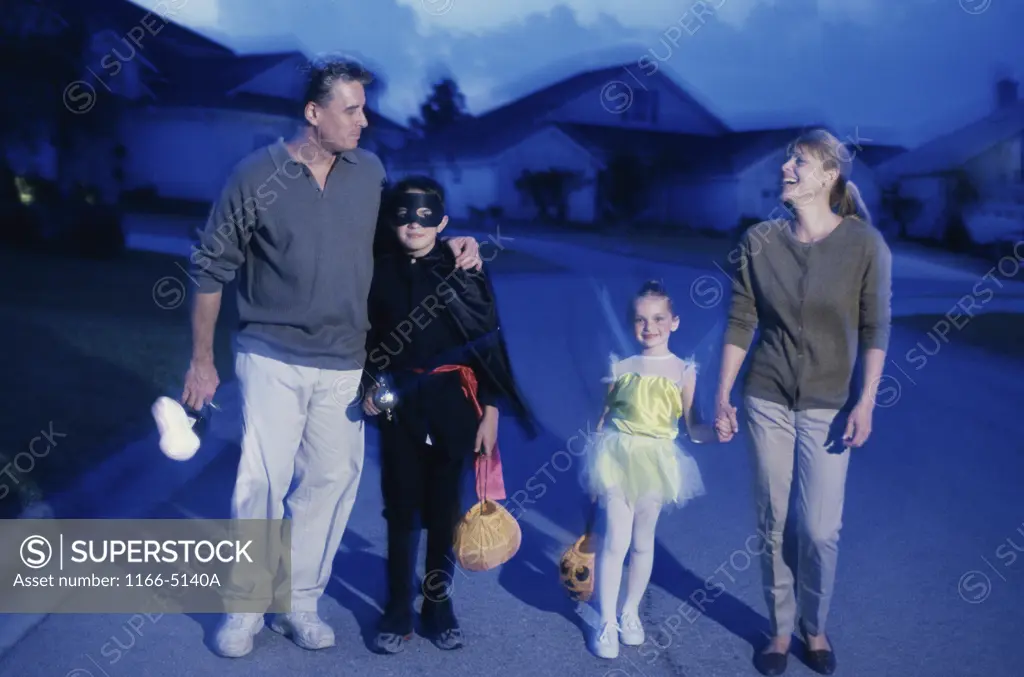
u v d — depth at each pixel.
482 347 4.34
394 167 41.22
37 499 6.04
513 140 43.41
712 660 4.34
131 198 31.67
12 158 20.36
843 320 3.95
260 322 4.17
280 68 34.28
